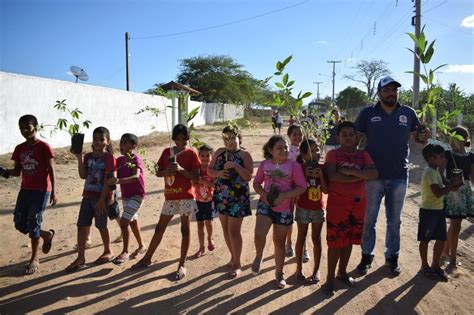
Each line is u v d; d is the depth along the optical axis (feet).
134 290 14.05
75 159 44.01
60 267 15.97
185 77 166.81
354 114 131.23
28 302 13.09
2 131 43.70
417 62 52.39
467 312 12.69
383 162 15.57
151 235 20.17
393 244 15.75
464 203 15.88
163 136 77.15
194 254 17.61
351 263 16.81
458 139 15.72
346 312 12.66
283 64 13.96
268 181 14.47
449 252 17.26
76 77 59.77
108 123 67.36
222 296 13.66
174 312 12.57
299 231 14.84
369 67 200.75
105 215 16.34
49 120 51.49
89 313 12.47
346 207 13.94
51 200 15.93
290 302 13.28
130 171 16.84
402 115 15.56
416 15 55.21
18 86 45.75
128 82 108.27
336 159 14.26
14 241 18.99
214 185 16.52
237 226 15.19
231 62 168.55
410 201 27.66
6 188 29.50
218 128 112.57
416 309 12.87
